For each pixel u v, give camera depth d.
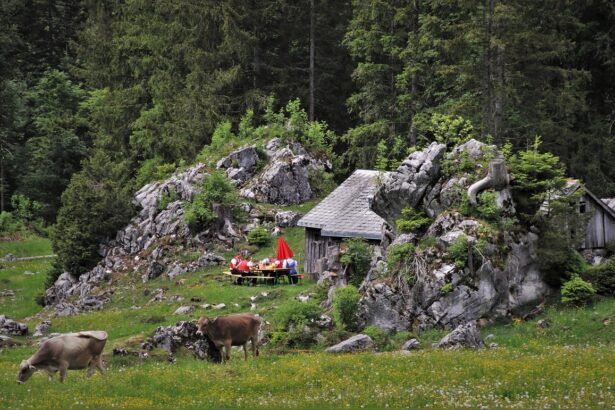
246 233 104.44
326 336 65.81
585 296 66.19
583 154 110.31
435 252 67.94
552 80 117.00
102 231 113.50
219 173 106.81
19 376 48.50
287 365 51.97
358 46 121.75
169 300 88.62
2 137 174.50
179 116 130.38
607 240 79.81
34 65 198.00
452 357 51.78
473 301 66.44
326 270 84.62
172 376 49.44
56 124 164.88
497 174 69.38
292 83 139.12
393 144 118.19
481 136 105.50
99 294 100.88
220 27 134.12
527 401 39.47
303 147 117.38
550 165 70.94
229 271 94.69
